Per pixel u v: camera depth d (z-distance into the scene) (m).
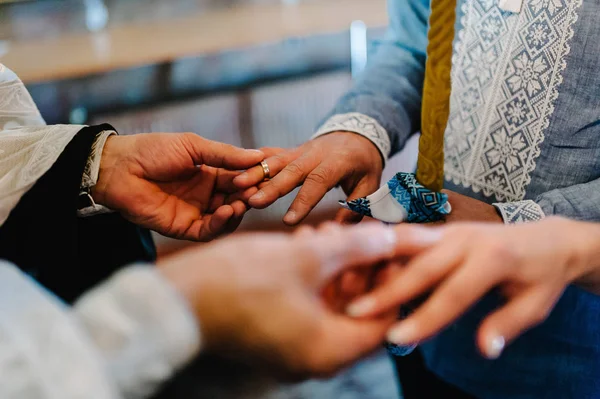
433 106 0.66
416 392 1.12
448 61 0.64
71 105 1.99
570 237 0.60
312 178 0.87
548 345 0.92
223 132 2.32
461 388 1.02
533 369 0.94
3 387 0.39
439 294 0.53
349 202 0.75
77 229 0.88
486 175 0.92
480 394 1.00
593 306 0.89
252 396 0.51
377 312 0.51
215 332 0.46
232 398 0.50
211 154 0.89
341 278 0.57
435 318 0.52
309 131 2.47
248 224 2.43
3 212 0.83
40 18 2.36
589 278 0.62
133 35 2.37
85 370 0.40
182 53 2.12
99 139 0.88
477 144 0.92
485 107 0.91
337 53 2.38
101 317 0.44
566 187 0.84
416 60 1.03
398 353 0.67
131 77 2.06
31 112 0.94
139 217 0.90
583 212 0.80
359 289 0.57
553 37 0.83
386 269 0.57
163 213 0.90
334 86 2.43
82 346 0.41
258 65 2.27
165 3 2.57
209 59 2.17
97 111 2.05
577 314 0.90
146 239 0.99
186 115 2.21
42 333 0.41
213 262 0.49
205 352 0.48
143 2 2.52
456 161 0.96
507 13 0.86
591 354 0.92
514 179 0.90
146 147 0.88
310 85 2.39
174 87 2.15
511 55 0.87
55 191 0.84
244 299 0.46
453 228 0.58
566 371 0.92
